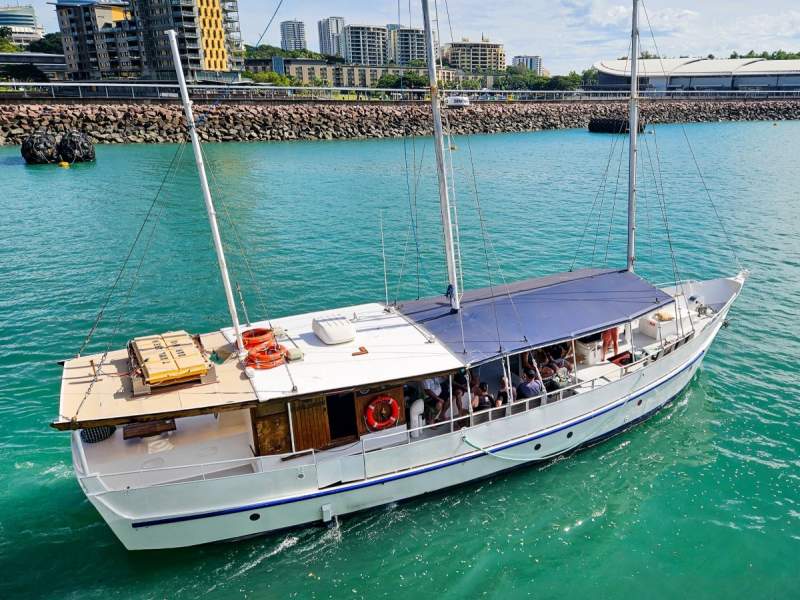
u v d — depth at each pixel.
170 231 42.91
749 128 141.75
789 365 22.41
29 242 39.88
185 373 13.04
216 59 173.88
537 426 16.20
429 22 14.82
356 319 16.92
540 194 57.41
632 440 18.19
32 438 18.16
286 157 87.62
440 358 14.92
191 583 13.23
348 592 13.06
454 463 15.21
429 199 55.31
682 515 15.21
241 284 32.06
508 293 18.44
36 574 13.45
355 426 14.49
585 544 14.37
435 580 13.36
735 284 23.34
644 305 17.95
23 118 96.44
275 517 13.88
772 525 14.80
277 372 14.05
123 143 102.12
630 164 21.31
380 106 128.75
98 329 26.45
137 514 12.88
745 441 18.06
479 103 149.25
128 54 178.12
